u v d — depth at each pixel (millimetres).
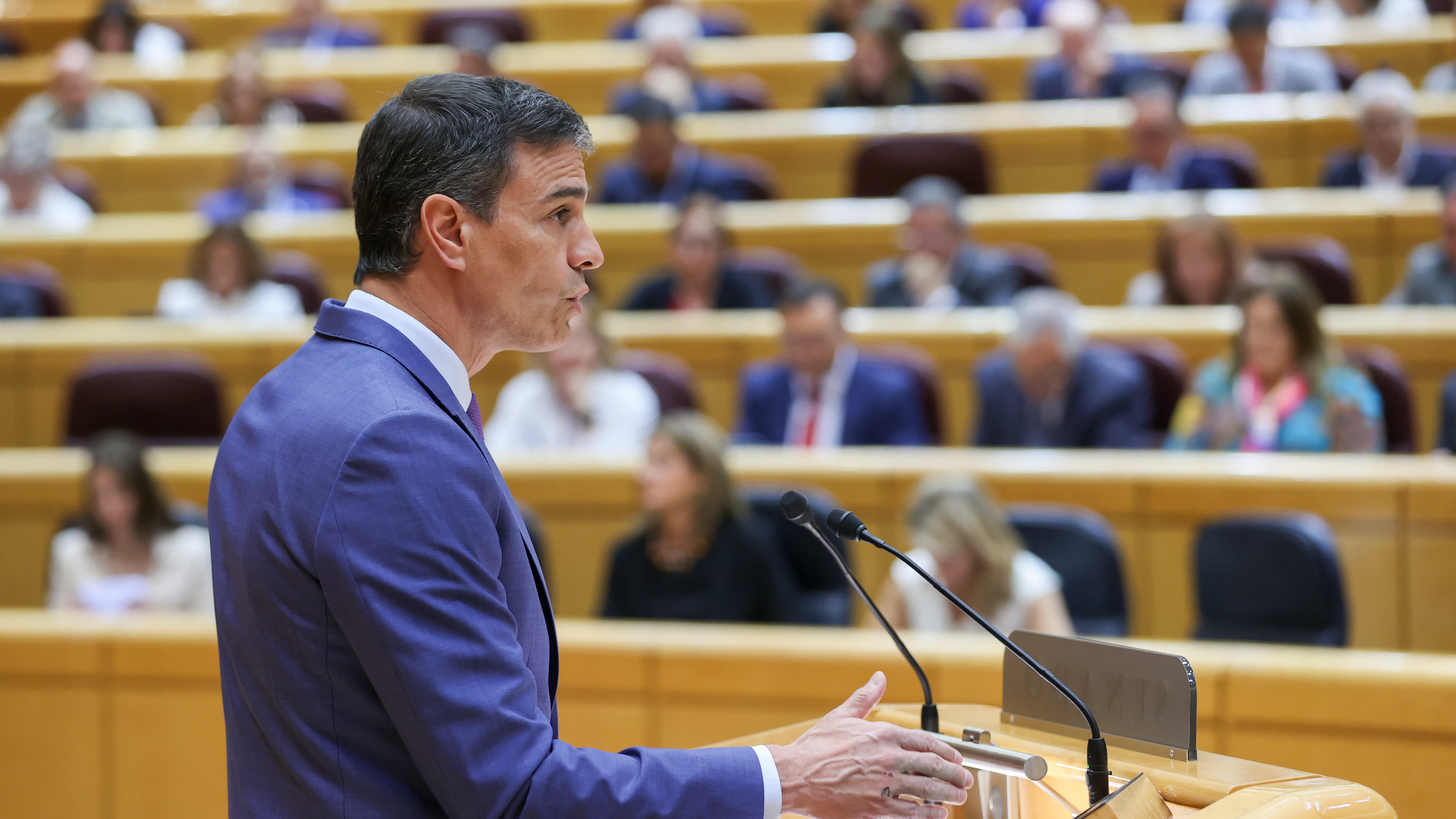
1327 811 3424
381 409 3383
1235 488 11070
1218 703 7578
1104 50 21359
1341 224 16688
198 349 15180
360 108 23734
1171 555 11242
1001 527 9344
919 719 4496
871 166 19062
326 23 25641
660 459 10227
